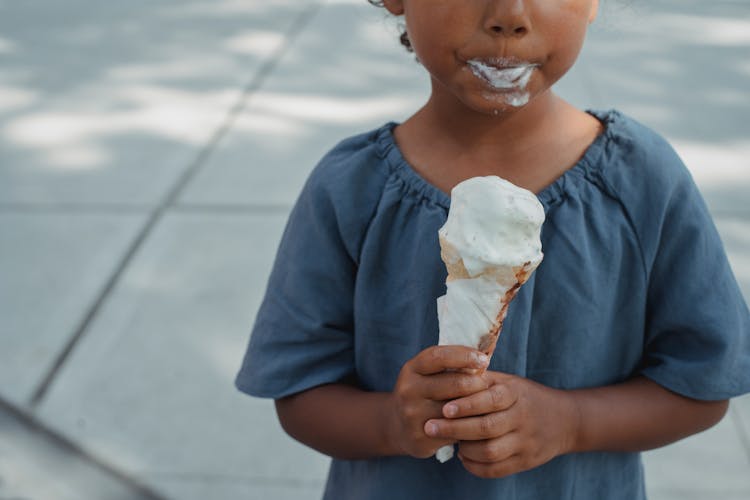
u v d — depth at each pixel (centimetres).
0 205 417
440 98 130
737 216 379
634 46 555
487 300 107
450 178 131
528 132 129
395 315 134
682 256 131
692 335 132
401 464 141
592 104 475
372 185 135
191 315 340
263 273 362
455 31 111
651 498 262
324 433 139
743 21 601
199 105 512
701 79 508
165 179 436
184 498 267
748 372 134
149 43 614
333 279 139
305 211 140
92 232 394
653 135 134
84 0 716
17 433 290
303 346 142
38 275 367
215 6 688
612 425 131
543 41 110
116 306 346
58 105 521
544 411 125
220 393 305
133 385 309
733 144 437
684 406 134
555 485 140
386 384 139
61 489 270
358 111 493
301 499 266
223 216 402
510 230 103
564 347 131
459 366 110
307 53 579
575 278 128
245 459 280
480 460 121
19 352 326
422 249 130
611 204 129
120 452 284
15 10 693
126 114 506
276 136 471
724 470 271
